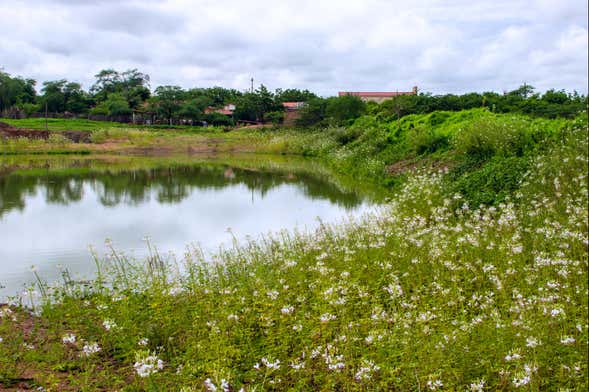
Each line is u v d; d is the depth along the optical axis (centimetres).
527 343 520
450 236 916
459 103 4084
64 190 2184
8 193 2081
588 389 481
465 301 725
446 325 602
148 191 2175
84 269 1026
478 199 1327
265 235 1295
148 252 1148
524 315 595
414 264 847
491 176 1412
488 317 632
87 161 3684
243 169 3178
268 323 617
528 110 3161
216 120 7775
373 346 562
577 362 498
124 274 888
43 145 4666
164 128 6844
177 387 519
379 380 525
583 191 1103
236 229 1397
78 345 615
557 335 555
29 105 8431
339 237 1076
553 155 1415
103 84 11275
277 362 509
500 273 763
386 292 761
